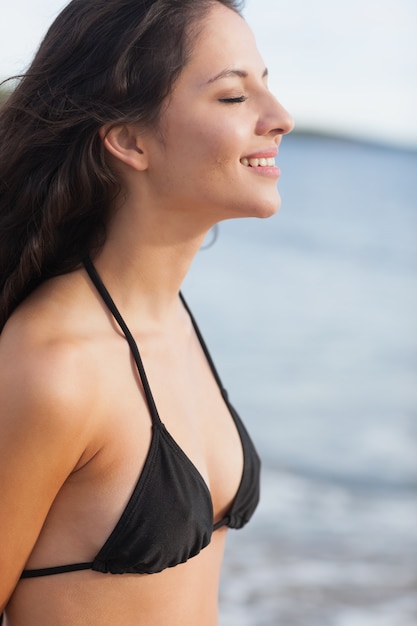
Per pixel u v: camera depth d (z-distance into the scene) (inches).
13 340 69.0
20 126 73.4
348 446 327.6
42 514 67.8
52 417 65.4
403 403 405.7
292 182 1657.2
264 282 737.0
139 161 71.8
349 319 616.7
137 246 74.5
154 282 76.4
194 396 79.9
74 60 71.9
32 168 73.7
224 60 71.1
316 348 518.0
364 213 1321.4
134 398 71.2
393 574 205.5
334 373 459.2
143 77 70.1
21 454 65.3
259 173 72.5
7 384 66.4
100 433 68.7
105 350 71.1
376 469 300.0
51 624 70.7
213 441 80.1
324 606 185.2
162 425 71.6
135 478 69.9
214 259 835.4
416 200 1526.8
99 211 74.4
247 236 1011.3
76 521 69.6
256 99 72.6
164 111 70.8
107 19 70.9
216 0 73.4
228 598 185.2
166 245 75.1
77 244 74.7
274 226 1104.8
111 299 73.9
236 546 216.8
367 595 192.7
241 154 71.4
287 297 680.4
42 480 66.3
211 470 79.0
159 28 70.0
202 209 72.9
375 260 922.1
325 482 281.3
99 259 74.7
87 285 73.5
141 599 71.4
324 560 211.8
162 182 72.2
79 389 67.1
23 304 72.9
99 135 71.9
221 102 71.2
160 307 78.1
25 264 73.1
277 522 237.0
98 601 70.3
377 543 226.8
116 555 68.8
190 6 71.1
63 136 72.2
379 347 534.3
